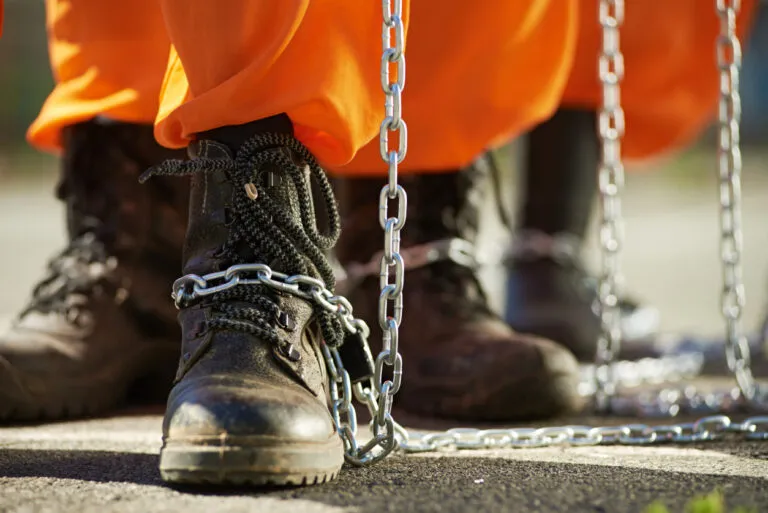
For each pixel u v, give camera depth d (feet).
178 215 10.92
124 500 6.44
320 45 7.49
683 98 16.02
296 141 7.64
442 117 10.49
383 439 7.45
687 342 16.53
